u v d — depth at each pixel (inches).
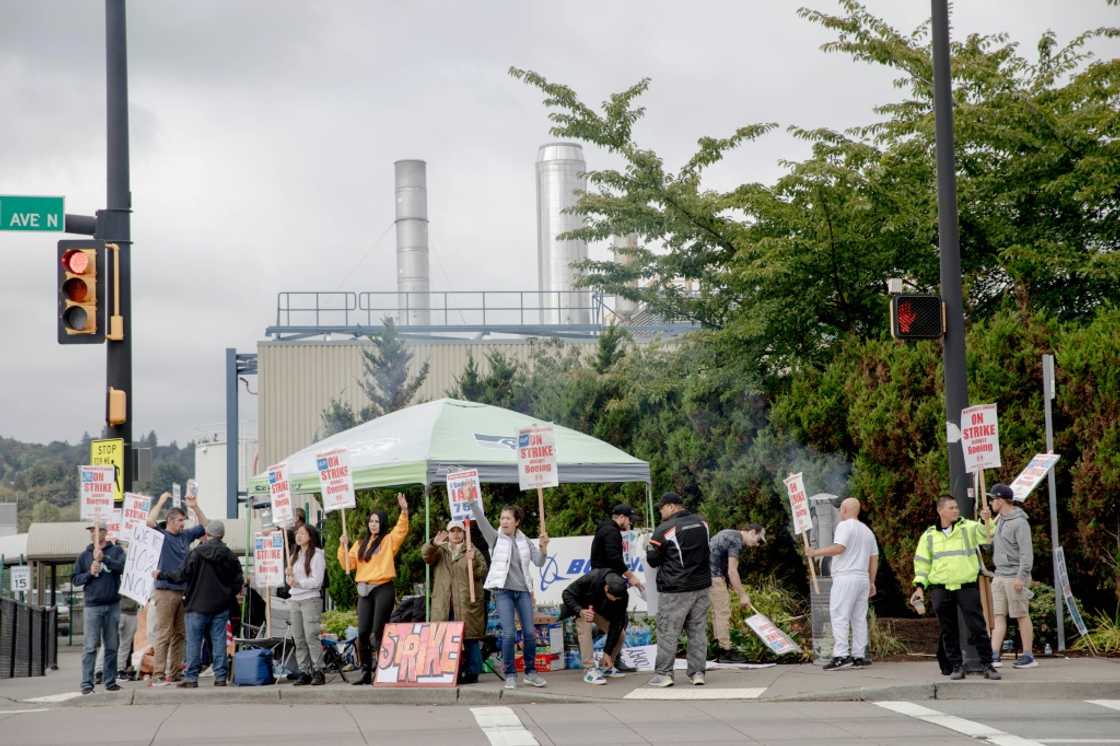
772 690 562.9
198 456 2188.7
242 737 478.6
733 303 997.8
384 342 1368.1
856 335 895.7
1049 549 726.5
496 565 589.0
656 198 991.0
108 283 698.8
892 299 636.1
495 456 679.1
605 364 1005.2
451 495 617.6
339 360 1718.8
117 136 712.4
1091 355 705.6
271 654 663.8
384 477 666.2
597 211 1003.9
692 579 587.5
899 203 893.8
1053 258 836.6
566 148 2060.8
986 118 879.1
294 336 1785.2
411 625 613.3
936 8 643.5
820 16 941.2
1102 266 834.2
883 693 548.1
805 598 853.8
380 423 753.0
